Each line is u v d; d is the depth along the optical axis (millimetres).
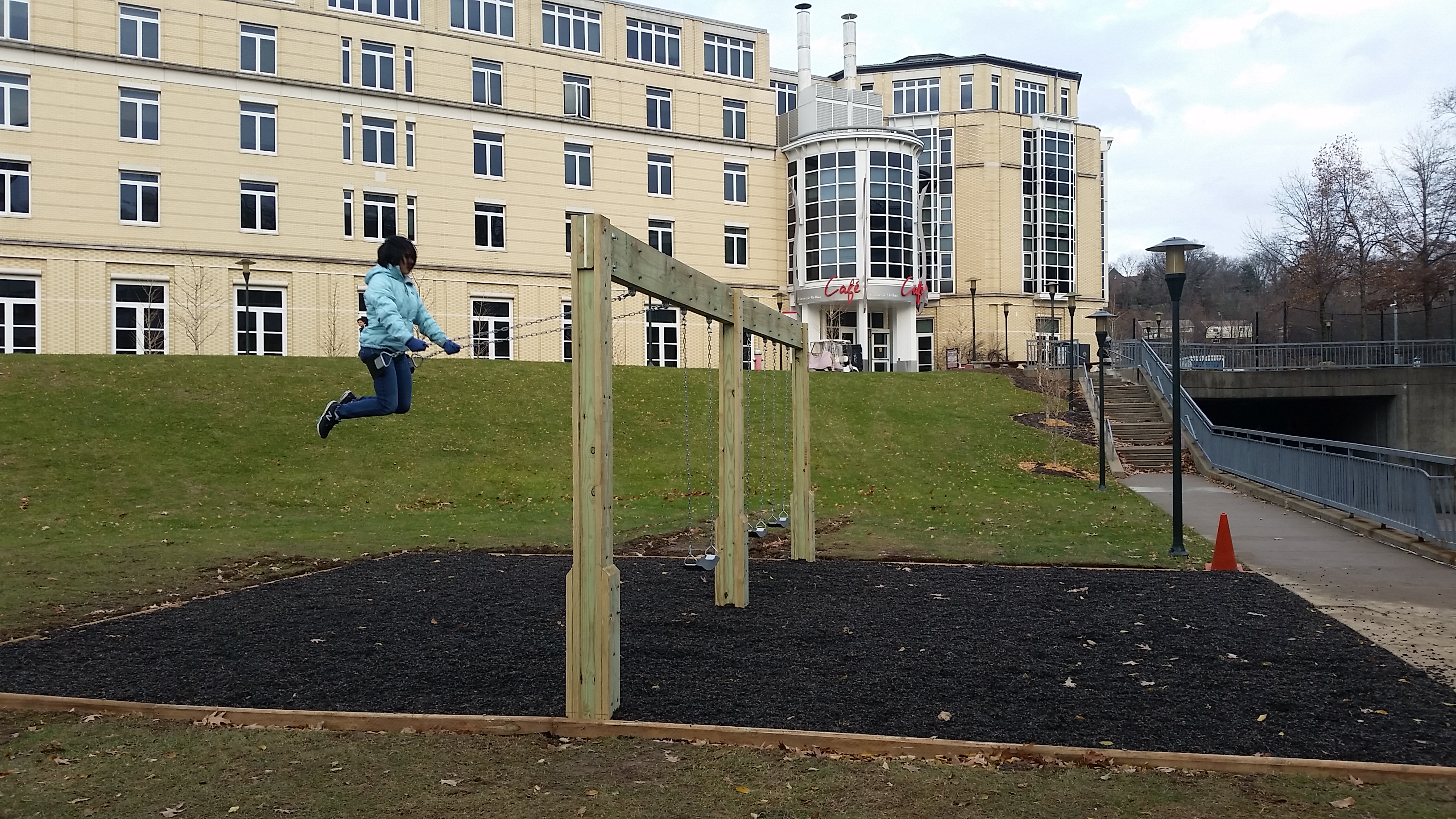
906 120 53219
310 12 36750
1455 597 9492
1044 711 5902
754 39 46594
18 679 6617
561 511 17703
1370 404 36281
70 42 33094
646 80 43656
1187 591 9797
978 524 15367
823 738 5293
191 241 34625
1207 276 105188
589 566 5695
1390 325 51688
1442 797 4625
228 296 35156
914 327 46875
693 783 4812
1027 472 22891
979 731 5535
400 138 38344
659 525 15453
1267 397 32875
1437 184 46125
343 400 7211
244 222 35625
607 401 5793
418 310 7449
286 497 18016
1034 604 9211
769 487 19953
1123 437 26875
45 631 8102
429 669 6871
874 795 4656
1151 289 105188
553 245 41438
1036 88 55500
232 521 15992
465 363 29891
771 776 4898
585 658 5680
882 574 10930
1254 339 48438
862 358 43000
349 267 37188
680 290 7516
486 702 6074
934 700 6148
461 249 39406
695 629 8211
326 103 36906
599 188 42406
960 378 33594
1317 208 52531
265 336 35938
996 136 52375
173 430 21203
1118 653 7348
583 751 5277
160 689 6383
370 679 6609
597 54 42625
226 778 4875
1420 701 6121
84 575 10805
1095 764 5047
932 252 52719
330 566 11594
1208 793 4680
